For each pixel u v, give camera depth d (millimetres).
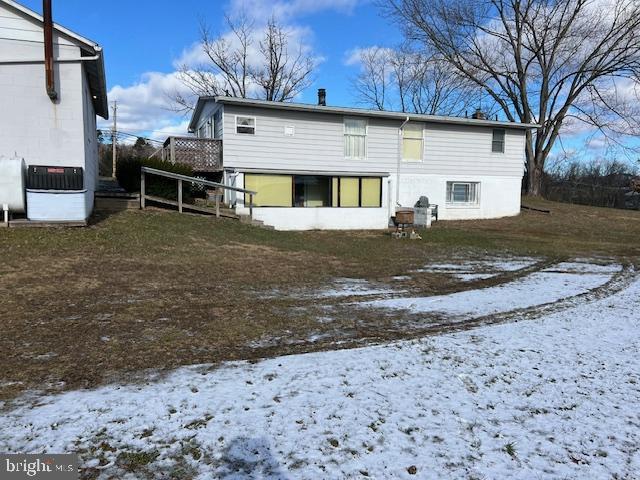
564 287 8211
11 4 10219
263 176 16547
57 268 7676
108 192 15258
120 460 2736
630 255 12578
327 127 18031
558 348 4910
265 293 7090
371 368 4230
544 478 2713
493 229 18172
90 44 10898
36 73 10648
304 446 2957
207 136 19875
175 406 3400
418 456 2895
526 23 27031
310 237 14203
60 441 2902
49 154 10875
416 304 6746
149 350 4496
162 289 6941
